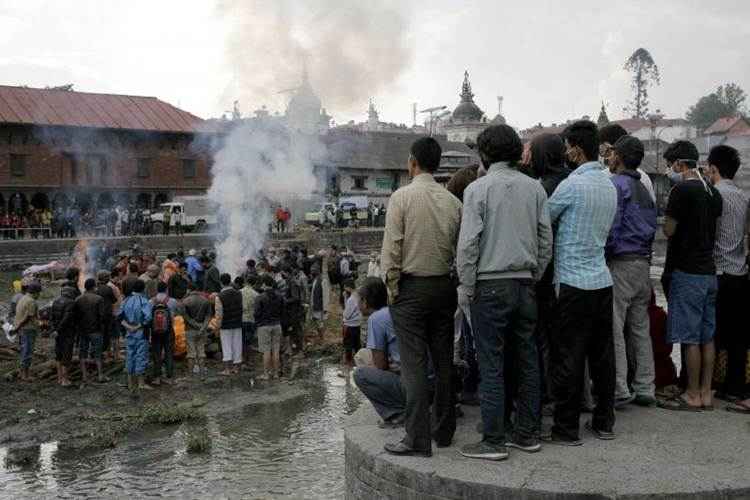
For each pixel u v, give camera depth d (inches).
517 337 225.3
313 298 826.2
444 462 222.5
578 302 228.2
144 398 581.6
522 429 229.8
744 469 215.0
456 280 237.6
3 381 622.8
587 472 212.7
